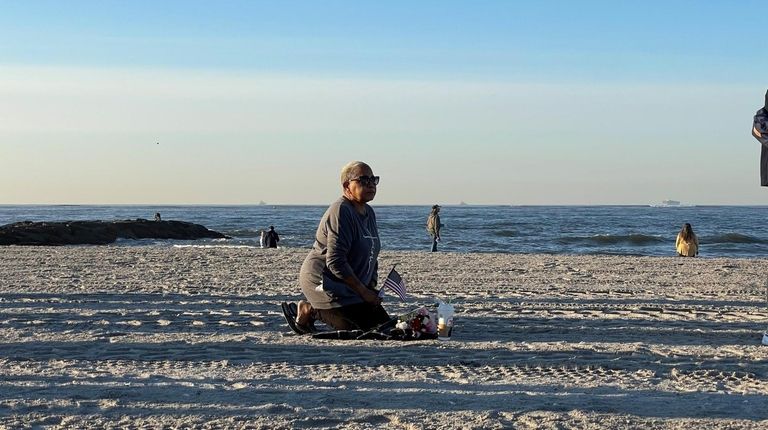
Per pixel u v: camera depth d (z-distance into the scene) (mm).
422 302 11031
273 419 4949
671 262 19750
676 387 5848
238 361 6750
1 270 15648
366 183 8070
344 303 7984
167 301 10828
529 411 5129
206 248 25531
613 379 6094
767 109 7445
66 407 5203
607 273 16266
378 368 6473
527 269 17125
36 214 148750
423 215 128750
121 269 16172
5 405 5234
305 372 6309
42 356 6930
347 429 4762
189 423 4875
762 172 7512
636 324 8906
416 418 4953
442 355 6988
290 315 8227
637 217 121188
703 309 10336
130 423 4875
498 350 7242
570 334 8219
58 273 15062
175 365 6586
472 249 36688
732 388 5840
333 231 7949
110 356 6949
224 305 10453
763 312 10062
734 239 45594
